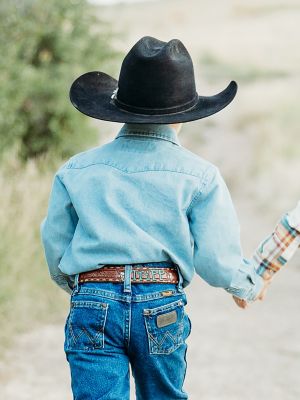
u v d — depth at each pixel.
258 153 18.61
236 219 3.51
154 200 3.44
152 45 3.65
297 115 22.48
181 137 22.45
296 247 3.79
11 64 9.62
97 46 10.63
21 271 7.41
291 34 50.66
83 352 3.37
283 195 15.26
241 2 66.75
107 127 11.27
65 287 3.78
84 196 3.49
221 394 5.71
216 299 8.74
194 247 3.47
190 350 6.79
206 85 32.94
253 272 3.53
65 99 10.10
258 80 33.28
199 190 3.45
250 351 6.73
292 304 8.36
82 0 10.45
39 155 10.30
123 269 3.38
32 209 7.98
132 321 3.35
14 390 5.71
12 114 9.54
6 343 6.68
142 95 3.49
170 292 3.39
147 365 3.41
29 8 10.40
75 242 3.49
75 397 3.38
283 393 5.73
